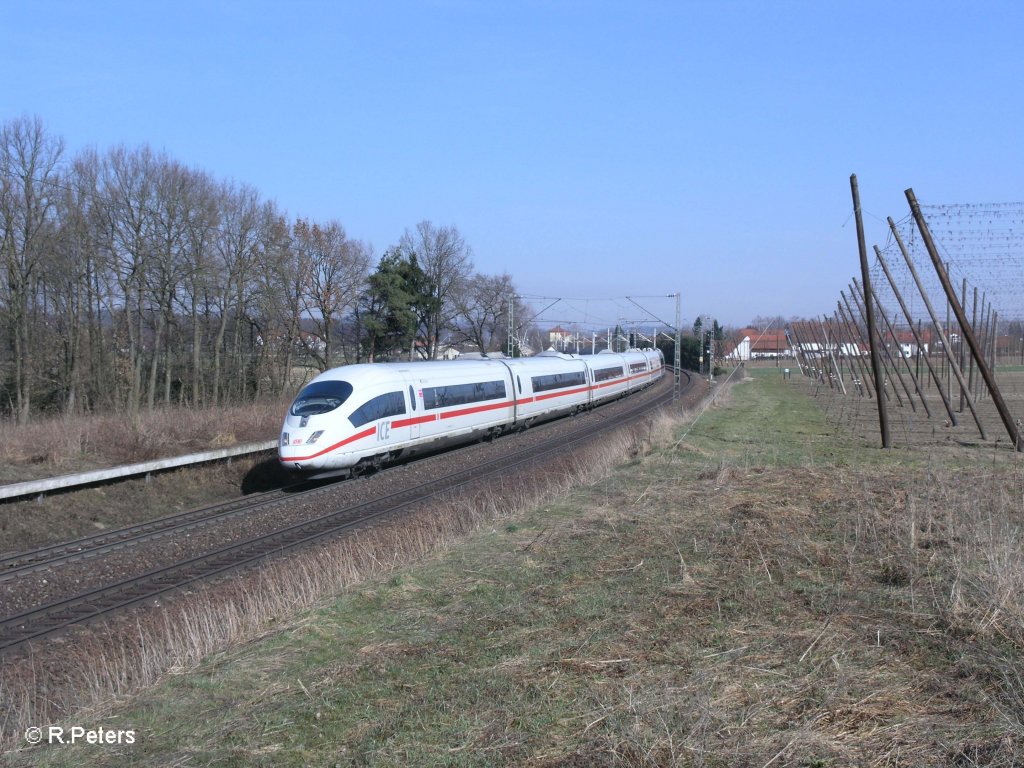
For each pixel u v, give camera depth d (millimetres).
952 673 6391
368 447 20656
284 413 30281
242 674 7188
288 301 47969
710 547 10414
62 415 35156
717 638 7391
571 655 7137
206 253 40406
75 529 16844
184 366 43062
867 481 14680
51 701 7875
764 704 5973
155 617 10500
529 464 23500
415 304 56500
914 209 19484
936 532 10633
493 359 31625
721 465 16859
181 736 6047
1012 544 9547
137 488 19203
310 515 16906
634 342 87250
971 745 5176
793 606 8164
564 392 36625
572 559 10344
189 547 14352
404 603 9039
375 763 5418
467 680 6719
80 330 36750
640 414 39625
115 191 36562
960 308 19906
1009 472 15711
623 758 5305
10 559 14047
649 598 8578
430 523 14953
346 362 55156
